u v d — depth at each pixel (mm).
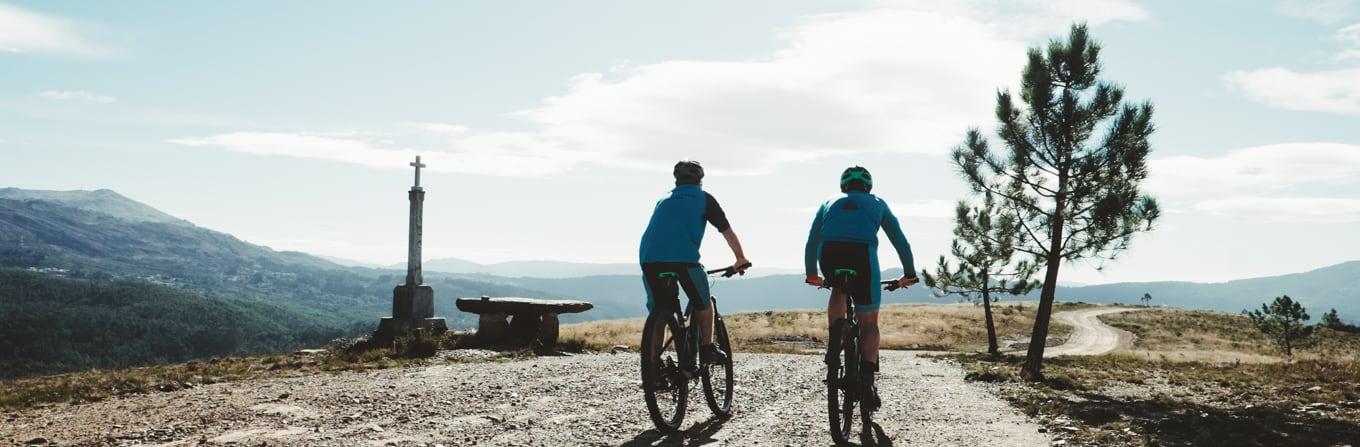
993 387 11727
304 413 6227
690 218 5703
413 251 17969
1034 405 8484
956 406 8562
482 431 5711
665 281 5664
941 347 51094
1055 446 5898
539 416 6414
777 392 8977
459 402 7043
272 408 6441
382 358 12367
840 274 5395
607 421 6273
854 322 5746
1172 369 17406
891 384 11570
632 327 48812
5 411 6586
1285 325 52906
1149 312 96562
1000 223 19219
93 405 6871
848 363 5547
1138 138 17391
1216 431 6637
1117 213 17312
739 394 8547
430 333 15430
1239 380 13094
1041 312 18281
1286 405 8891
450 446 5180
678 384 5746
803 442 5746
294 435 5344
